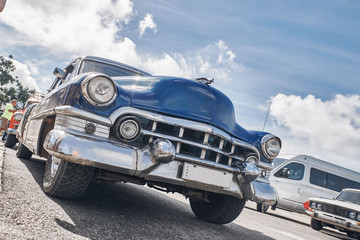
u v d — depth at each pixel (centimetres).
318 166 1075
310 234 619
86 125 249
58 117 261
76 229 212
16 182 307
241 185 321
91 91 249
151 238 237
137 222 276
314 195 1031
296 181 1032
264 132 357
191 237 271
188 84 301
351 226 754
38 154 355
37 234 183
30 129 426
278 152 353
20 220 199
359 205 805
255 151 334
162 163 269
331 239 636
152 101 278
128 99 269
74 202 285
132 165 254
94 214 263
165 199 475
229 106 321
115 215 279
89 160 239
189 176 282
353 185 1112
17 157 543
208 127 290
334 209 793
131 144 271
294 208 1012
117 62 435
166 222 307
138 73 431
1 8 246
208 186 297
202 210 378
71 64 435
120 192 420
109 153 247
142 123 275
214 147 300
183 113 286
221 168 304
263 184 340
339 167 1120
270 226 527
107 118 256
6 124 917
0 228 177
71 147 237
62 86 303
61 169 262
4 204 223
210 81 319
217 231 327
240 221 467
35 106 450
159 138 271
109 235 218
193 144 284
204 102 300
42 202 256
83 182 269
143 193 479
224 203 355
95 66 412
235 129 325
